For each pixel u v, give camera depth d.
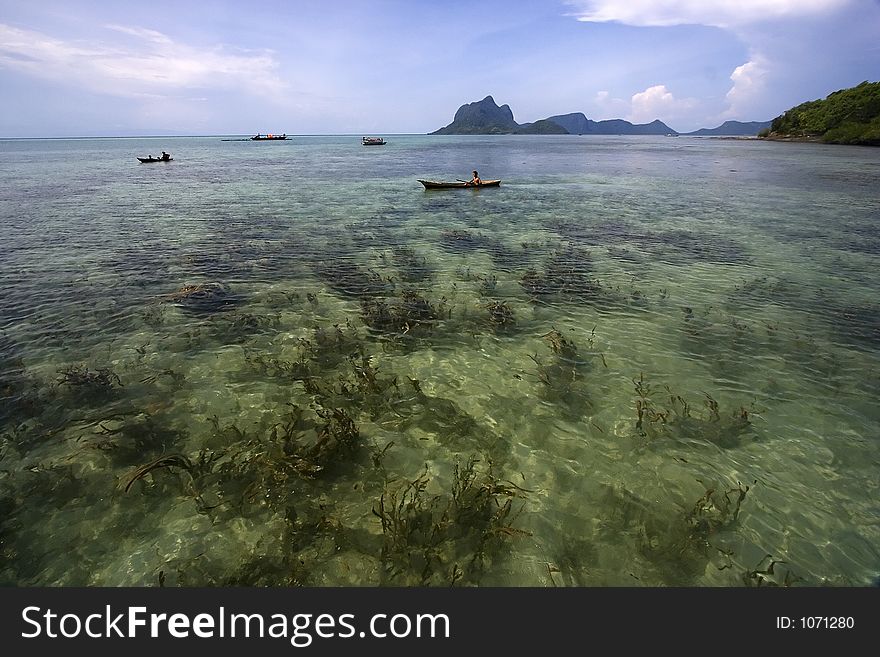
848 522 5.43
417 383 8.11
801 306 11.23
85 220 20.59
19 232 18.11
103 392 7.71
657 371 8.49
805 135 106.44
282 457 6.12
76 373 8.08
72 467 6.10
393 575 4.83
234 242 17.02
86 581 4.76
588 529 5.36
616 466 6.31
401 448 6.62
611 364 8.76
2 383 7.82
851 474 6.11
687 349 9.26
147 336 9.64
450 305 11.38
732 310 11.02
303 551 5.05
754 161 55.91
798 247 16.58
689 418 7.20
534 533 5.31
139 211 23.00
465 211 23.70
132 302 11.31
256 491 5.77
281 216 22.03
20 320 10.23
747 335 9.78
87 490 5.77
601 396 7.82
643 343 9.52
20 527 5.28
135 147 120.38
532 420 7.25
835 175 39.09
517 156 71.94
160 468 6.06
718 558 5.00
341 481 5.97
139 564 4.93
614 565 4.95
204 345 9.34
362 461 6.33
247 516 5.46
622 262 14.86
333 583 4.76
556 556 5.05
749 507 5.63
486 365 8.77
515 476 6.16
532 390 8.00
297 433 6.85
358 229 19.41
